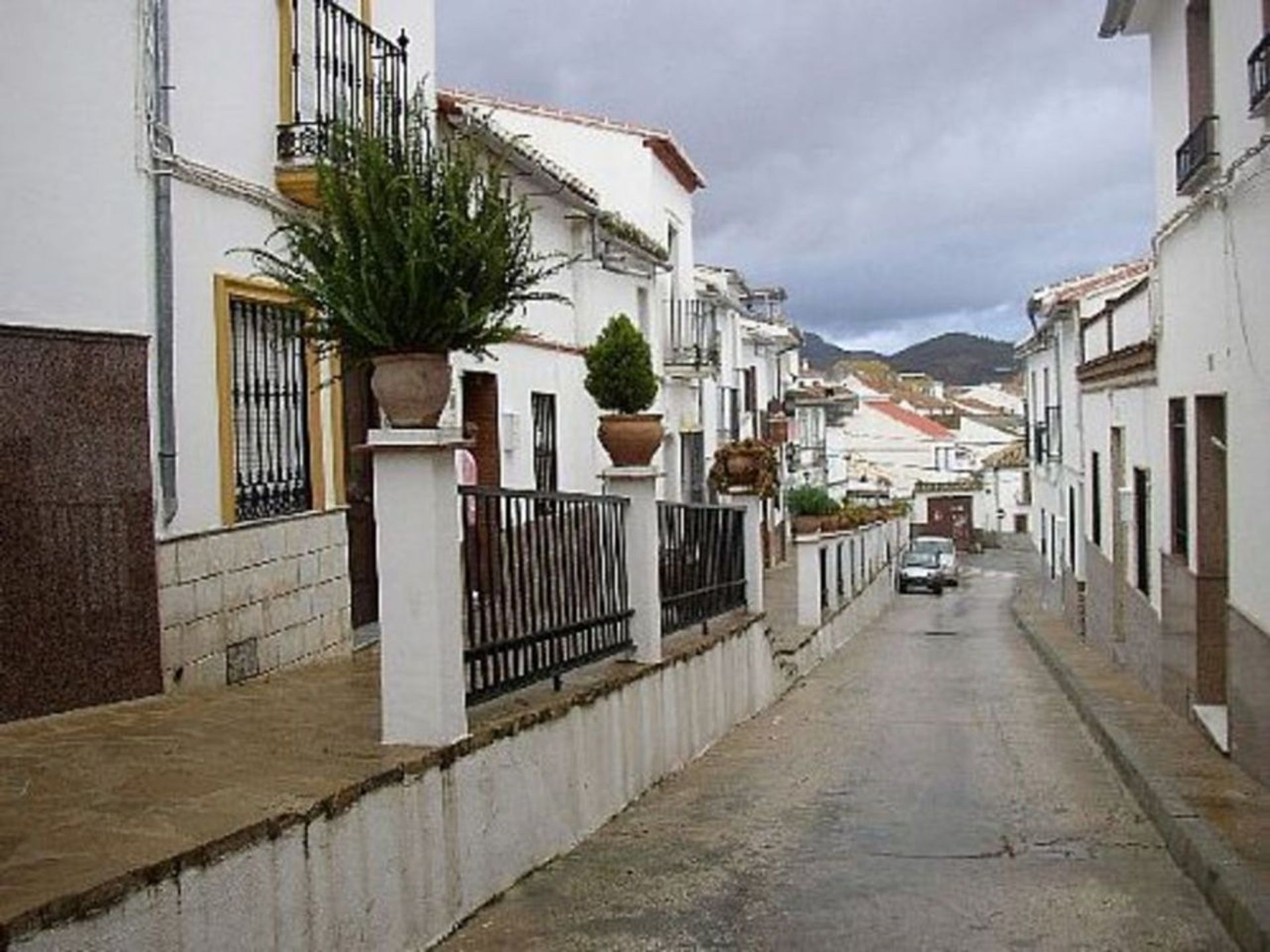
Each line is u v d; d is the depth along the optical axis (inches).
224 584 330.0
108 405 287.0
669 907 252.8
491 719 266.1
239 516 346.6
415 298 236.8
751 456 545.6
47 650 271.6
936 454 2785.4
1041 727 515.5
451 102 480.4
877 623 1222.9
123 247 294.2
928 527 2620.6
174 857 164.1
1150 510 580.4
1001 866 288.7
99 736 249.8
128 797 200.4
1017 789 378.6
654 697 368.8
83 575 280.2
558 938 233.6
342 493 397.7
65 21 278.7
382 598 239.6
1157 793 341.1
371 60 414.0
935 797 363.9
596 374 479.8
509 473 602.9
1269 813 319.6
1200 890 271.0
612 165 946.1
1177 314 501.4
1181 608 493.4
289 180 361.1
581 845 299.3
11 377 264.1
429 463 237.0
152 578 298.5
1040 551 1411.2
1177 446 511.5
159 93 307.3
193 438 324.5
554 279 681.6
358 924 203.9
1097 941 239.5
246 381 354.9
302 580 368.8
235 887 175.2
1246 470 380.5
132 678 292.5
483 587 276.1
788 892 264.1
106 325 288.5
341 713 273.0
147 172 302.0
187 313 323.6
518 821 266.8
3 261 263.0
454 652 242.4
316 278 244.4
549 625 310.3
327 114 384.2
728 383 1331.2
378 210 240.2
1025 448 1953.7
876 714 545.0
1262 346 358.3
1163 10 532.4
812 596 811.4
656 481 383.2
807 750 439.8
